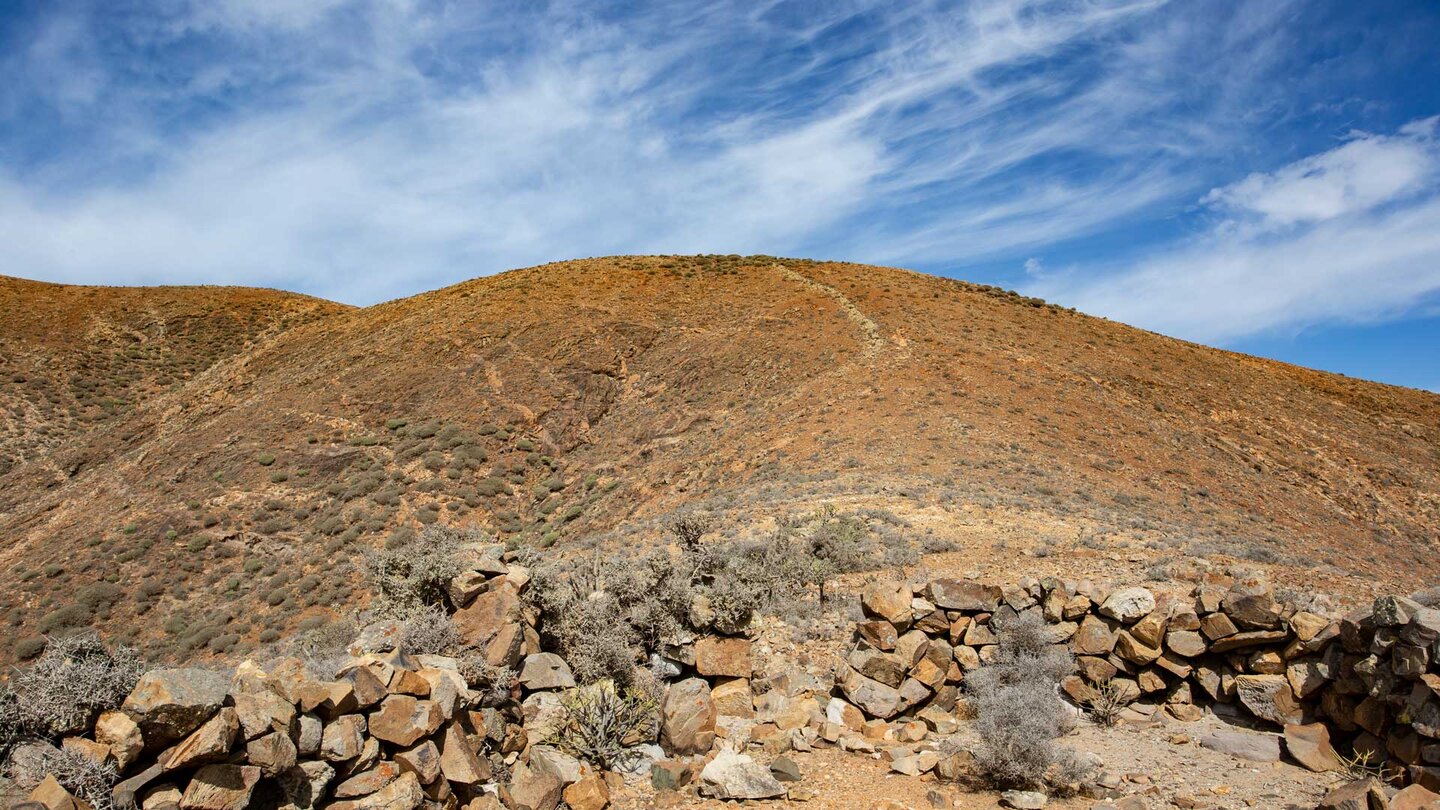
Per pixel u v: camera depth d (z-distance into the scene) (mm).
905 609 9570
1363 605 9164
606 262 84375
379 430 51125
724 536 20859
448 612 9039
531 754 7711
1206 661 8805
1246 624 8438
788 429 38906
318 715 6137
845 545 14789
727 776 7309
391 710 6453
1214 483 35250
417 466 46250
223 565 36531
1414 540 35375
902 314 57000
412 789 6203
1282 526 30875
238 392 64188
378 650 7445
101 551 37594
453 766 6621
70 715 5070
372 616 9219
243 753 5422
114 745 5008
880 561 14273
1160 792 6883
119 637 31219
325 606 31328
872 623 9555
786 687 9477
